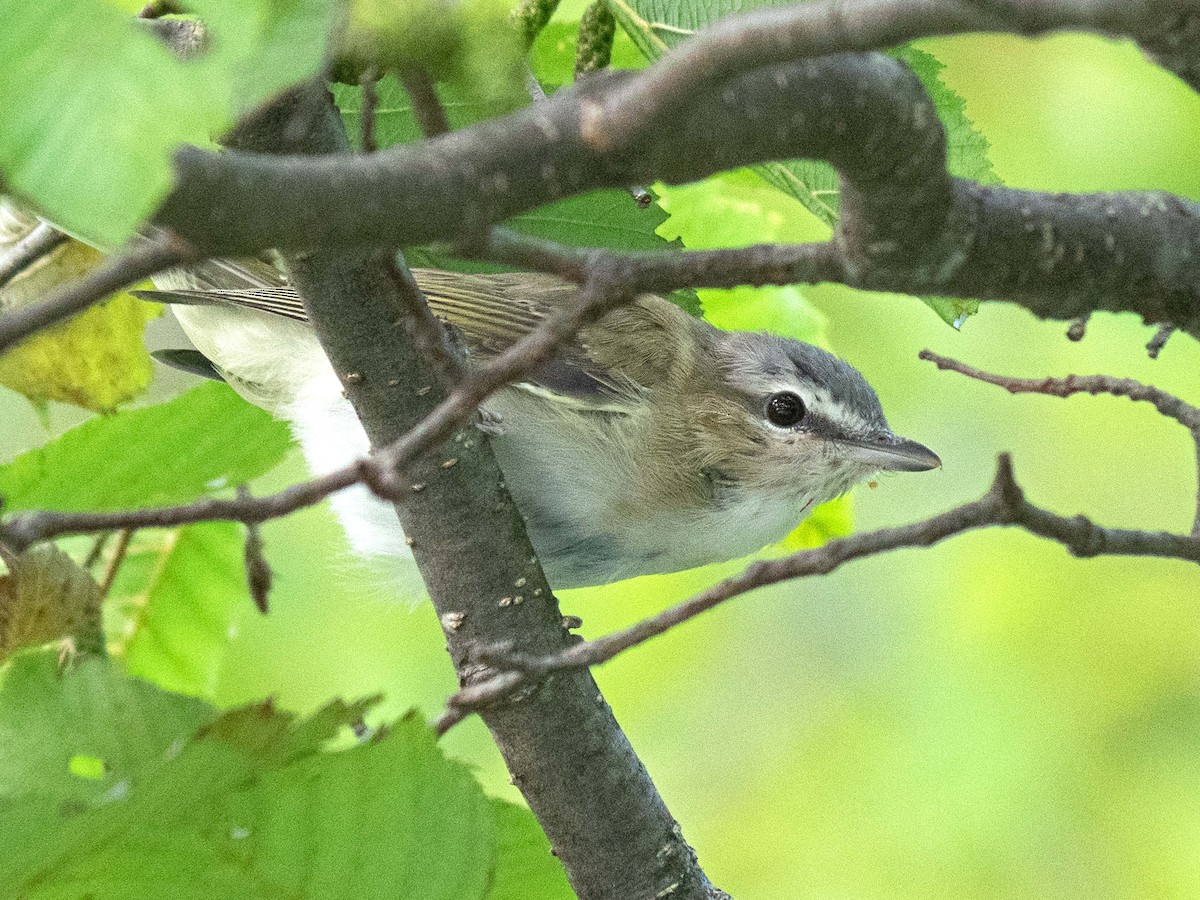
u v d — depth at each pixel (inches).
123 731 205.9
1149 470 621.9
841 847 584.4
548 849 255.9
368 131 163.3
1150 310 201.2
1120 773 581.6
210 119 117.8
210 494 325.1
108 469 293.6
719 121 155.7
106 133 115.8
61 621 258.4
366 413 254.1
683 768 605.3
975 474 625.9
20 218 311.4
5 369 338.3
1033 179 602.9
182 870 194.7
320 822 195.5
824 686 615.2
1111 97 605.9
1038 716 590.9
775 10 138.3
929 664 608.1
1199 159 596.4
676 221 406.9
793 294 443.5
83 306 143.3
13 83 116.4
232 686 561.9
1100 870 563.8
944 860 573.6
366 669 570.6
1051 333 630.5
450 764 196.2
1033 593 612.4
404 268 252.4
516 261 162.2
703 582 614.5
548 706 266.2
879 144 163.5
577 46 276.7
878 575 631.8
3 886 186.4
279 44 119.9
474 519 265.7
